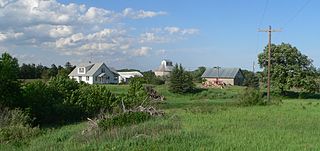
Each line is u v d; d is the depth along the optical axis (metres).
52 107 34.38
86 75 121.94
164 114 27.19
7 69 31.41
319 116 29.25
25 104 32.94
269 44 63.28
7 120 25.55
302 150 13.94
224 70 132.75
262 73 90.31
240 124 22.77
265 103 46.97
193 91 86.38
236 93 83.88
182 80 84.44
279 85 86.25
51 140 20.05
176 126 19.89
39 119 33.78
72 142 18.06
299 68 85.94
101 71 123.94
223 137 16.83
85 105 37.06
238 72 131.50
